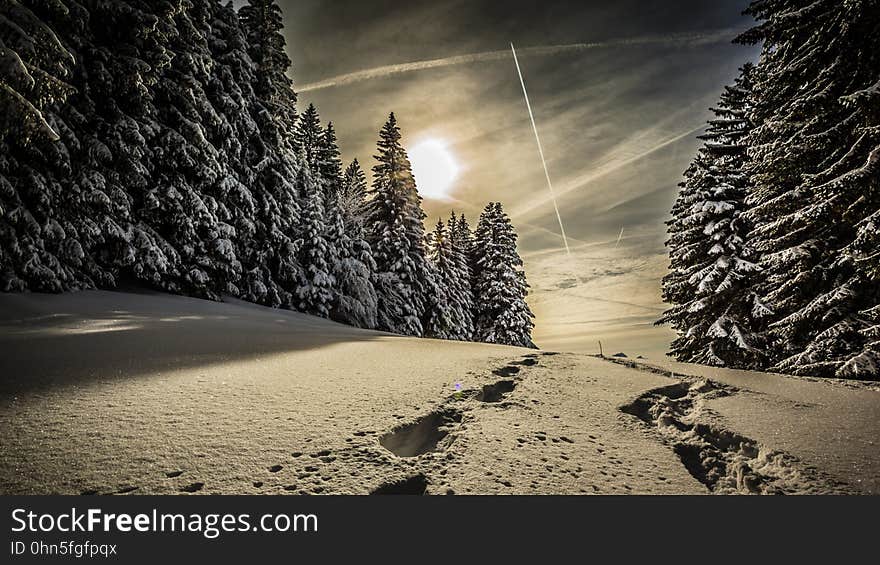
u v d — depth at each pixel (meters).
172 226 14.80
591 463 2.92
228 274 16.30
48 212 10.79
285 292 19.62
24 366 4.38
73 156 11.94
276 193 20.45
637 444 3.32
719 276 13.63
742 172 13.88
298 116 25.77
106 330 7.23
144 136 13.64
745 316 13.18
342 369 5.14
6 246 9.86
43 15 11.11
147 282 14.44
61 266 10.88
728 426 3.71
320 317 20.25
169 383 4.09
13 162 10.22
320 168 36.81
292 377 4.60
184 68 15.52
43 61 7.95
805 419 3.90
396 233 30.08
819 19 8.19
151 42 13.75
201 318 10.53
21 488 2.21
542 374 5.38
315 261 21.25
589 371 5.64
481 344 8.59
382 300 26.39
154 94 14.85
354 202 29.72
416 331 27.47
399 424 3.30
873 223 6.93
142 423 3.06
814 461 3.05
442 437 3.35
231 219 17.64
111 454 2.59
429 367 5.41
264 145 20.14
